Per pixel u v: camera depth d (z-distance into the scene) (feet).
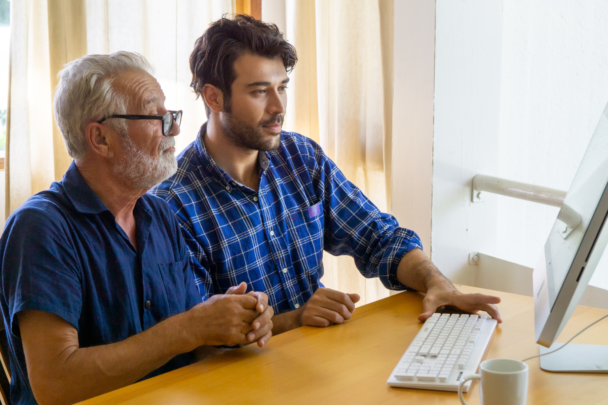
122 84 3.67
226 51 4.90
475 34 6.45
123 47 7.32
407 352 3.19
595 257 2.65
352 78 7.85
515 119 7.13
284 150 5.50
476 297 3.91
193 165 5.09
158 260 4.04
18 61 6.90
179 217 4.79
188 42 7.60
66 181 3.69
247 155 5.15
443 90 6.32
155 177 3.83
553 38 7.20
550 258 3.30
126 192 3.83
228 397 2.84
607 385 2.81
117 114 3.65
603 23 7.27
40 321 3.23
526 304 4.10
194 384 3.00
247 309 3.39
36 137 7.34
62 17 6.93
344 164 8.04
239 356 3.37
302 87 8.05
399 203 6.84
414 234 5.06
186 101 7.68
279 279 5.16
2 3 7.72
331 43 8.08
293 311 4.18
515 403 2.31
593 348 3.24
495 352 3.27
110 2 7.22
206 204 4.95
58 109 3.67
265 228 5.12
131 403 2.81
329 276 8.48
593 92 7.47
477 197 6.72
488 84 6.64
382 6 7.54
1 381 3.78
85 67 3.65
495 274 6.74
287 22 8.15
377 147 7.93
